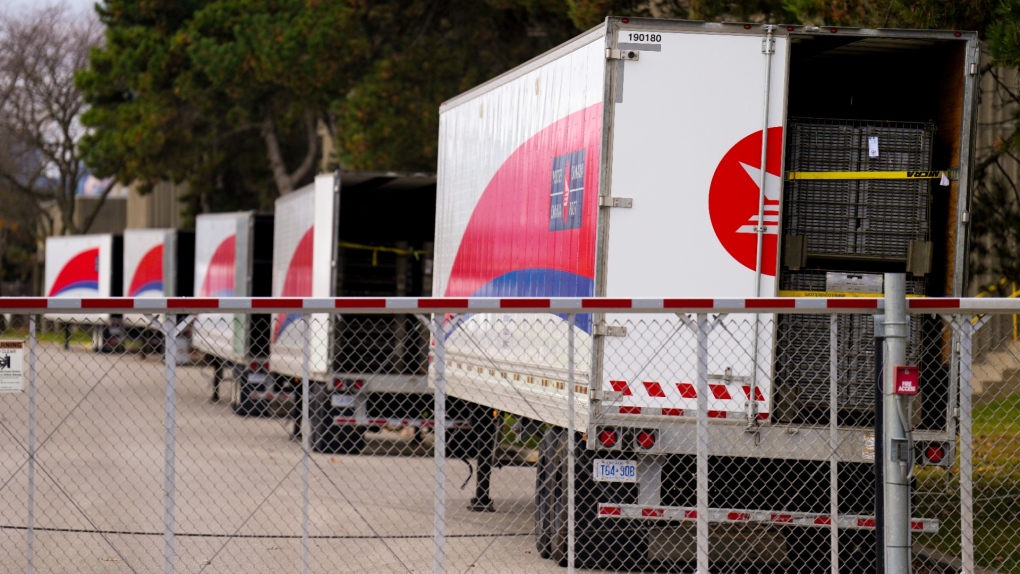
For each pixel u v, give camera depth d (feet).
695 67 44.14
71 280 229.86
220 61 171.73
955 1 56.44
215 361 121.70
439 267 69.77
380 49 159.12
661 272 43.98
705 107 44.19
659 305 36.19
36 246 338.75
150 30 196.95
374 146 148.05
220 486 71.82
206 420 109.91
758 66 44.39
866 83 54.19
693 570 49.34
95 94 213.05
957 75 46.88
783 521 44.29
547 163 50.93
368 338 92.84
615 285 43.86
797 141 46.50
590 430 43.88
